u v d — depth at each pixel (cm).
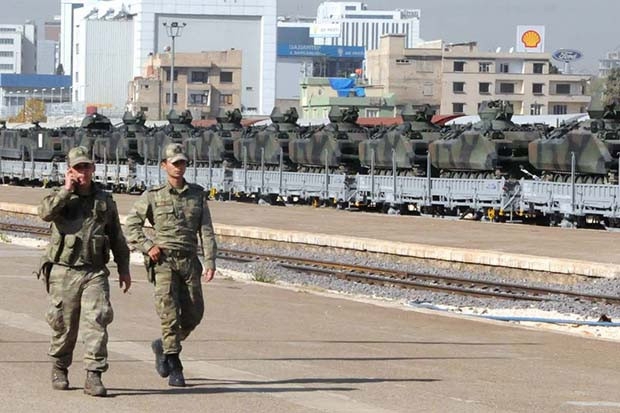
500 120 10650
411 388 2702
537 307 4994
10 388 2509
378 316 4234
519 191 9444
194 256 2597
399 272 6078
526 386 2806
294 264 6662
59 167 16250
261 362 3045
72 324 2422
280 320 4031
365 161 11525
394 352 3341
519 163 10369
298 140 12550
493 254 6325
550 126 11106
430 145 10719
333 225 9019
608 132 9200
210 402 2417
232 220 9600
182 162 2572
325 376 2839
